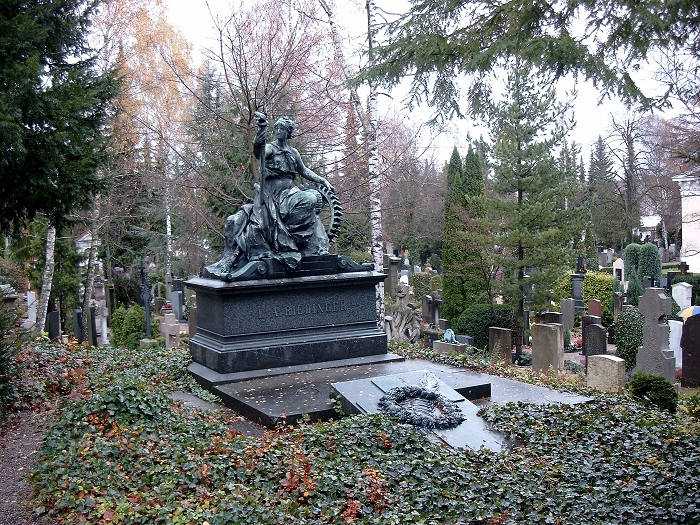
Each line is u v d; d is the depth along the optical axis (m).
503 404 8.73
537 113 21.03
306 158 19.38
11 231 13.53
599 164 52.97
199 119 19.95
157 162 23.27
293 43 17.64
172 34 24.27
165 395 8.15
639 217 46.12
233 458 6.50
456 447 7.30
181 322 25.34
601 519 5.52
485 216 25.09
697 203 38.75
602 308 25.75
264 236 10.81
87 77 11.05
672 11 5.27
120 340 21.33
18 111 9.13
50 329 19.56
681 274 33.56
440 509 5.73
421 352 12.67
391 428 7.27
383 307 17.28
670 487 5.98
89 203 11.82
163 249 29.06
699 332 15.24
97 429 7.01
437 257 43.62
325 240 11.35
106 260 31.28
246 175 19.69
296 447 6.89
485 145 22.48
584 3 5.52
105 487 5.82
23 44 9.58
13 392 8.51
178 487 5.83
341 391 8.64
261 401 8.85
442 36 6.36
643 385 11.01
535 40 5.71
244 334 10.34
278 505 5.52
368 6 16.05
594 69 5.70
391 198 30.34
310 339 10.76
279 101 17.56
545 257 21.08
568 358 19.27
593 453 7.23
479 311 21.28
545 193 20.83
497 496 5.97
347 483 5.98
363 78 6.82
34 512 5.62
